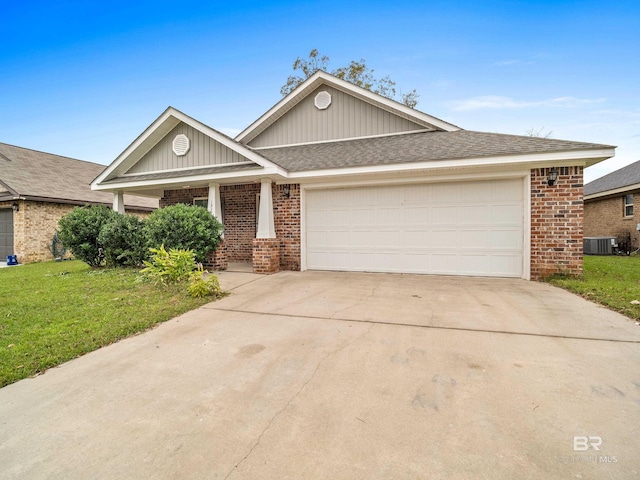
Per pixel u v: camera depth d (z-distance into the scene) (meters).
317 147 10.47
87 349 3.53
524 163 6.75
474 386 2.64
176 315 4.75
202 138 9.04
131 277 7.59
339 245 8.62
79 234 9.32
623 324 4.10
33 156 16.30
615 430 2.07
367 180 8.16
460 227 7.68
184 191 11.45
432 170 7.40
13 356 3.34
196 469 1.83
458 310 4.82
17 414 2.40
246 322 4.41
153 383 2.83
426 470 1.77
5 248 13.36
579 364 3.01
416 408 2.36
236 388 2.71
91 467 1.86
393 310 4.86
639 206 13.89
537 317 4.42
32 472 1.83
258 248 8.41
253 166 8.23
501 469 1.77
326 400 2.50
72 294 6.02
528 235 7.10
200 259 8.20
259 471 1.80
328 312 4.82
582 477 1.70
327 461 1.86
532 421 2.18
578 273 6.84
